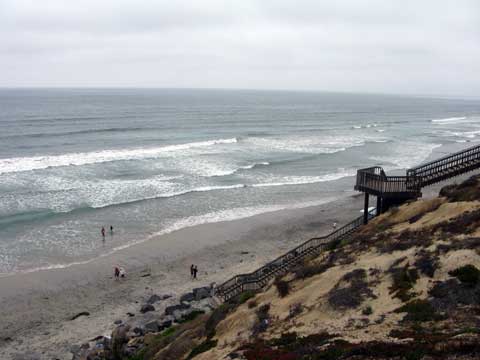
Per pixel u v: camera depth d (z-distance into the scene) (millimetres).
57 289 25703
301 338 11391
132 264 29297
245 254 31266
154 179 50469
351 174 56406
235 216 39406
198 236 34500
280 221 38250
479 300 10891
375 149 76812
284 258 24094
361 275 14055
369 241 17734
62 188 45156
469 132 111312
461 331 9500
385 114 181750
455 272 12117
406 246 15297
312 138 90625
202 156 65375
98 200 41812
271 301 15438
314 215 39906
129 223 36562
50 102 183375
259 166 59844
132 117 124875
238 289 21547
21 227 34531
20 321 22422
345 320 11922
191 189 46938
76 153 63469
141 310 23250
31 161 56344
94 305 24156
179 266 29219
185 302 23578
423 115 184625
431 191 44000
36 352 19750
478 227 14852
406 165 61469
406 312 11266
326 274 15352
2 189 43875
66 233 33844
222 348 13203
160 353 16141
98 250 31156
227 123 118188
